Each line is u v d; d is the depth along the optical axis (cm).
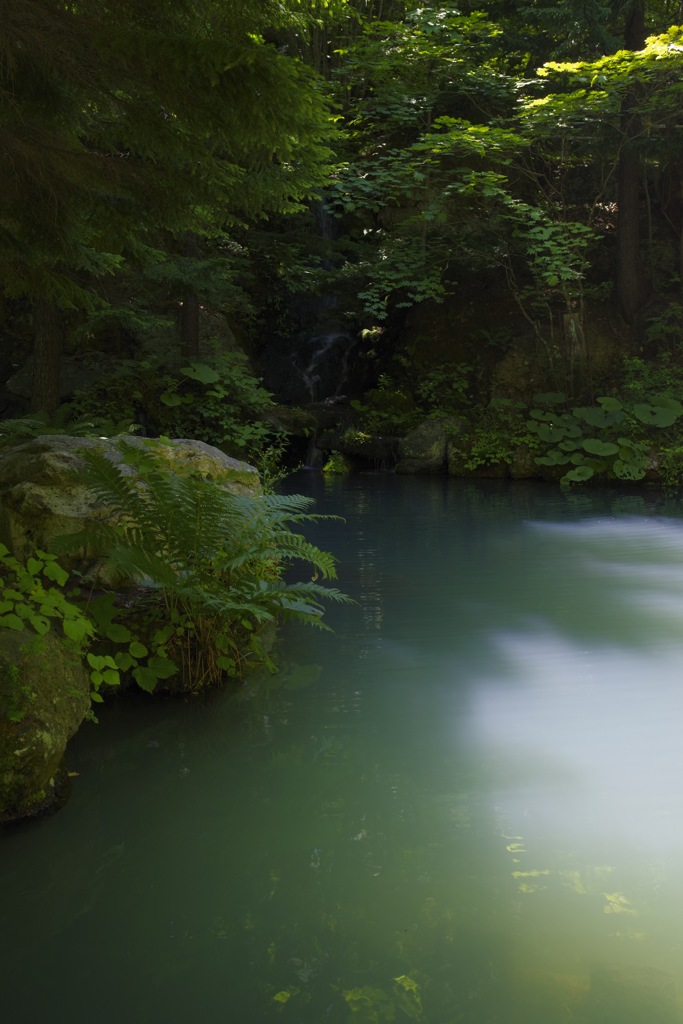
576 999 203
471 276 1995
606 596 651
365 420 1828
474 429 1683
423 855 274
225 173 587
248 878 262
